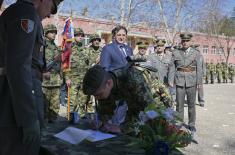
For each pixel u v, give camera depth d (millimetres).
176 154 3266
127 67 4008
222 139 6289
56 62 6723
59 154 3490
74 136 3467
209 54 47281
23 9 2324
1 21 2371
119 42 6434
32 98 2316
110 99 4023
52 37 6840
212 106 11203
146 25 28016
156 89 5125
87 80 3654
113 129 4027
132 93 3967
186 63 6887
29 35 2295
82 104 7684
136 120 3578
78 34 7887
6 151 2447
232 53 52844
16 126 2412
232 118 8773
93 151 3605
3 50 2377
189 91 6926
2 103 2422
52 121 6410
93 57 8398
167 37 26203
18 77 2242
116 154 3424
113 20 26859
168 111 3479
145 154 3256
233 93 16844
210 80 26375
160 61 10211
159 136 3240
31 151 2426
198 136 6477
